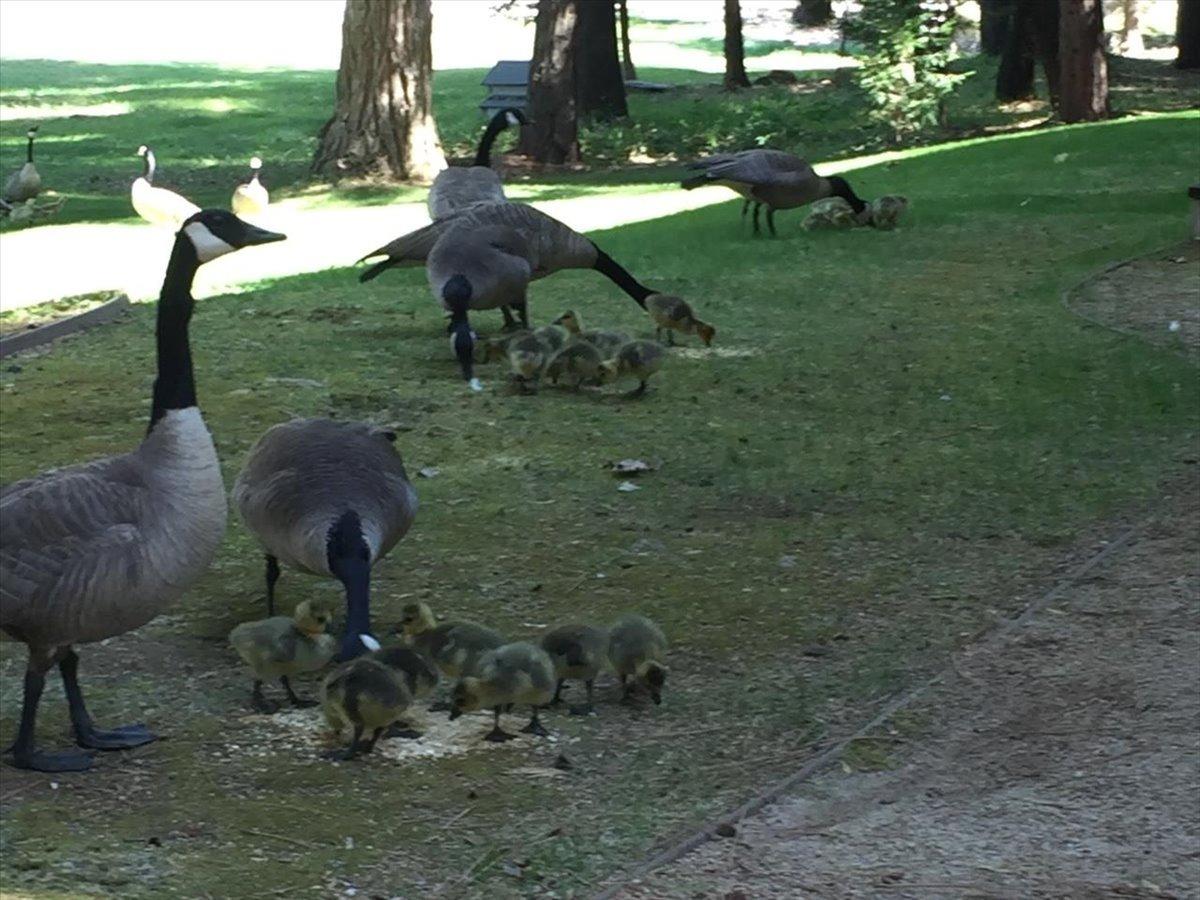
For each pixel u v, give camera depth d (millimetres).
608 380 6422
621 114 19469
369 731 4480
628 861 4137
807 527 5434
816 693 4652
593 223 11625
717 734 4512
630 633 4625
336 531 4602
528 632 4918
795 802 4293
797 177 9664
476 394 6508
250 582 5195
